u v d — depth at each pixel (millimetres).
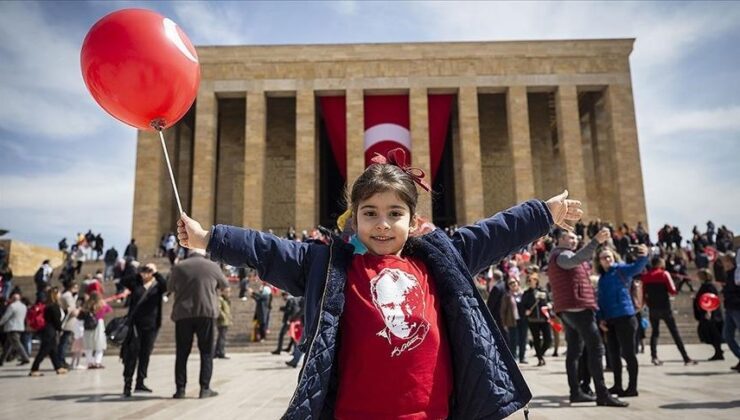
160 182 41188
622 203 39812
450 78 41781
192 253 9648
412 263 2832
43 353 14148
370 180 2842
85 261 35406
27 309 19172
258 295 21953
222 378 12578
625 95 41531
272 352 19578
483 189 45281
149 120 3297
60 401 9289
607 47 42250
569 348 8570
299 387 2436
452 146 45406
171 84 3168
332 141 42125
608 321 8758
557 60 42062
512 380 2678
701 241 31156
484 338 2662
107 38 3074
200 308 9336
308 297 2740
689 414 7125
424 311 2629
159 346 21484
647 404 7969
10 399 9602
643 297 13742
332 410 2604
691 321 22781
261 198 40250
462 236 2957
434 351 2588
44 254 37281
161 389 10859
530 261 30312
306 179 40375
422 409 2502
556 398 8969
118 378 13258
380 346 2525
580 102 47500
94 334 16000
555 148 47219
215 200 45125
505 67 41969
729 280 11820
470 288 2750
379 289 2646
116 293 26766
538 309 14461
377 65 42031
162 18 3256
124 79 3086
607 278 8812
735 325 11828
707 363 13672
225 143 46000
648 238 33281
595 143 44531
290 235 36438
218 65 42156
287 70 42062
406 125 42062
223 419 7488
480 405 2580
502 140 46156
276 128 46406
